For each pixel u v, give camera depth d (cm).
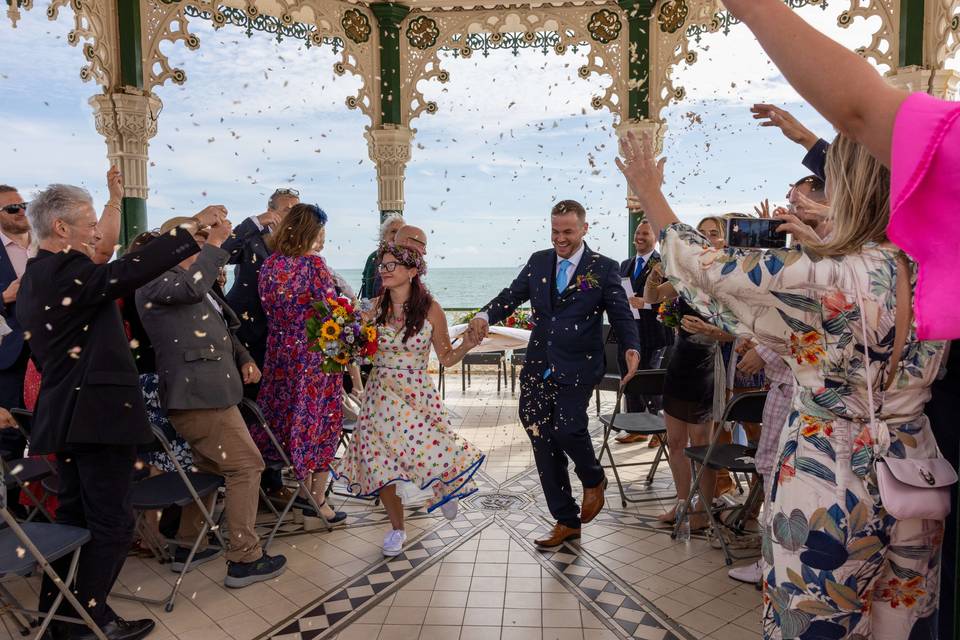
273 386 436
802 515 151
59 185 284
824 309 146
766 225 219
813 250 148
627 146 174
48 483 353
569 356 384
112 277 268
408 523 436
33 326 274
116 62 644
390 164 823
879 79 75
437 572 360
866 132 76
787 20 81
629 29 774
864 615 150
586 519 402
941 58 629
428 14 814
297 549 395
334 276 516
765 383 402
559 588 339
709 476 408
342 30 781
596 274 384
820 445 150
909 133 68
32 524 275
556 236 390
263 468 361
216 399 336
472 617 311
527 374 398
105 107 639
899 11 645
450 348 403
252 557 352
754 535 401
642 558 373
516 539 404
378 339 383
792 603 153
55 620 287
